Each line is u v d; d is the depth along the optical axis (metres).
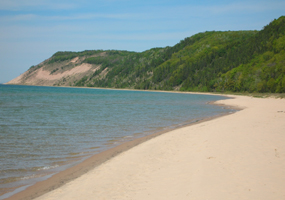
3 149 14.52
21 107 43.88
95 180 8.91
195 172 8.91
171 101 64.81
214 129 18.06
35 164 11.56
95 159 12.15
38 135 18.98
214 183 7.81
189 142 14.22
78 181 8.95
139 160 11.15
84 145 15.50
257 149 11.55
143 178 8.77
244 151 11.30
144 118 29.58
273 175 8.27
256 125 18.62
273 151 11.10
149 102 60.44
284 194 6.89
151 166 10.12
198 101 64.50
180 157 11.14
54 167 11.07
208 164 9.70
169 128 22.11
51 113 34.97
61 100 65.44
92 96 91.50
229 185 7.60
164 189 7.64
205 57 180.62
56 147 15.00
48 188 8.57
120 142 16.25
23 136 18.58
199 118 29.20
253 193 6.99
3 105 47.25
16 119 28.45
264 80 94.69
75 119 28.64
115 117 30.59
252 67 117.88
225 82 124.06
